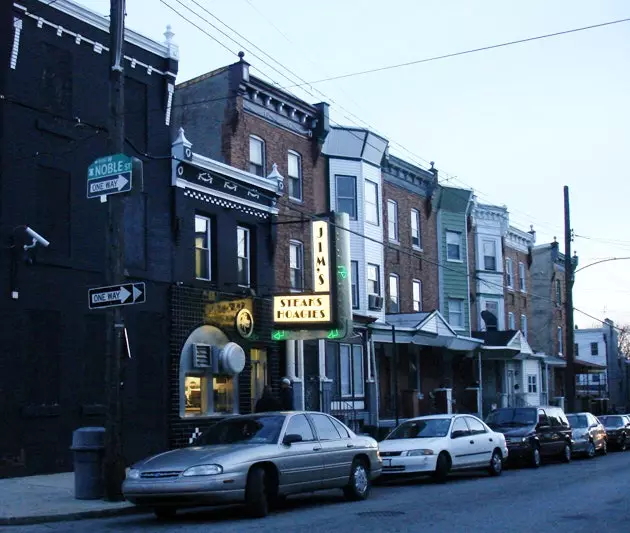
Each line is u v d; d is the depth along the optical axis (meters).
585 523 11.80
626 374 77.31
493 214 44.81
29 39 18.75
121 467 14.07
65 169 19.38
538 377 47.69
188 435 22.20
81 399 19.06
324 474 14.05
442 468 18.56
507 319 46.84
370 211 33.34
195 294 22.97
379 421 31.73
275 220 26.94
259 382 25.97
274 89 28.45
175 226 22.56
